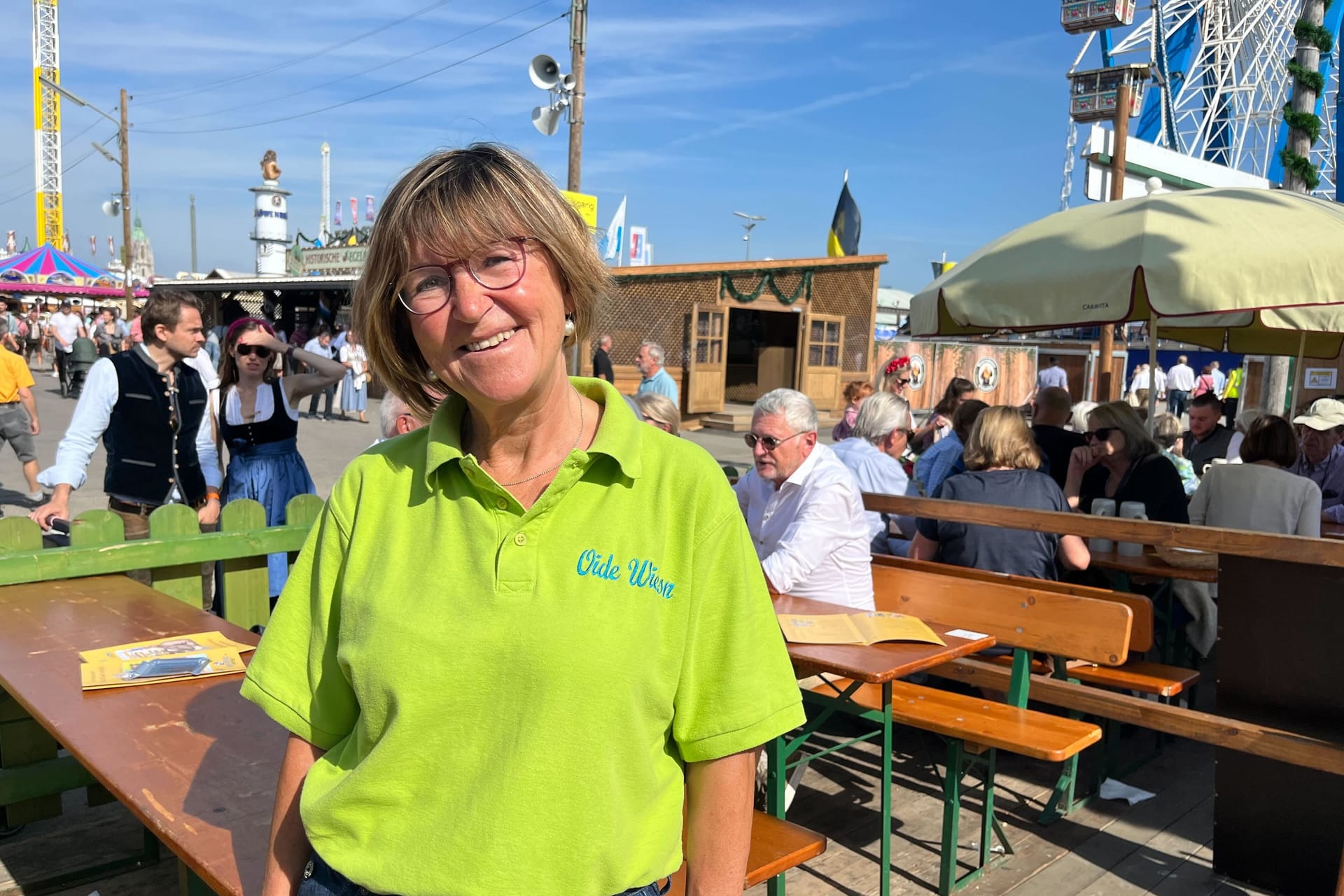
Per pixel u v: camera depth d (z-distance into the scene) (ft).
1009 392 77.66
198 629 9.23
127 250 88.89
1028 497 13.00
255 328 14.37
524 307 3.76
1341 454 20.63
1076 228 15.25
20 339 88.94
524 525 3.76
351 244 79.87
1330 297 12.51
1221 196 14.87
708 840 3.97
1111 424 17.15
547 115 42.19
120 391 13.67
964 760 10.55
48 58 169.27
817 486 11.94
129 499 13.97
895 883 10.18
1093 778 12.35
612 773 3.64
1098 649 10.76
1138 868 10.57
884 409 17.06
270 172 114.32
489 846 3.58
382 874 3.73
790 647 9.75
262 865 5.24
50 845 10.34
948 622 12.22
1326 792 9.48
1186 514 16.01
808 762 10.58
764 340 78.18
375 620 3.81
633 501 3.87
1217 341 28.48
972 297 15.79
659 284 59.16
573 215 4.00
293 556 12.83
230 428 14.61
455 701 3.64
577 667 3.56
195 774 6.32
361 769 3.78
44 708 7.32
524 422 4.01
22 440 29.45
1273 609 9.60
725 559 3.90
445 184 3.75
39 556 10.35
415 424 13.28
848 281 68.33
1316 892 9.64
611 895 3.67
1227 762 10.16
